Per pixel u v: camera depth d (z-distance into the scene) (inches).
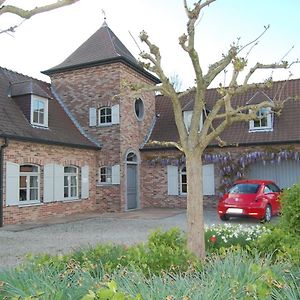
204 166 792.9
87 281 144.2
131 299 105.0
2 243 412.8
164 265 183.2
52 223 579.8
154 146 827.4
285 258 194.9
